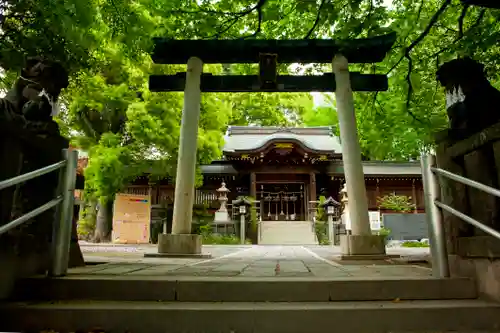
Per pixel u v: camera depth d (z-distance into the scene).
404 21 7.73
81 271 3.90
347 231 18.97
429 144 10.35
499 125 2.84
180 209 7.62
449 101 3.84
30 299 2.98
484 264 2.96
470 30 6.45
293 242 21.41
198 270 4.17
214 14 7.23
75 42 5.61
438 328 2.62
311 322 2.59
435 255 3.26
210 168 24.84
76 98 13.80
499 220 3.00
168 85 9.12
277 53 8.53
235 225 21.45
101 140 15.98
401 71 9.21
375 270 4.25
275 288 2.96
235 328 2.57
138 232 19.14
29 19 5.34
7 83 6.69
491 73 7.13
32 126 3.57
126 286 2.99
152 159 17.73
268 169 25.33
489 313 2.65
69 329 2.58
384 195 25.89
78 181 4.36
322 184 26.83
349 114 7.85
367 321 2.61
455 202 3.39
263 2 6.81
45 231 3.61
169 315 2.59
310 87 8.67
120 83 15.27
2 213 2.99
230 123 33.41
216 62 8.77
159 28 7.54
